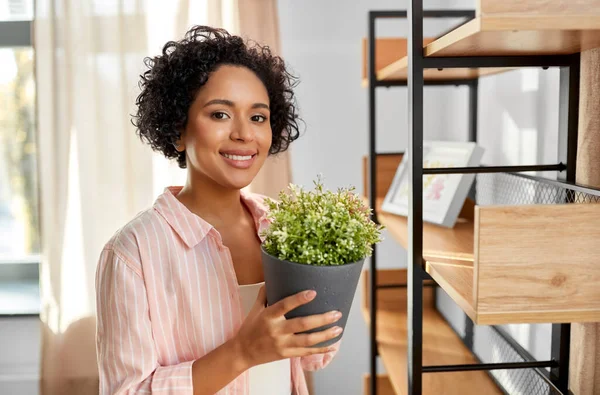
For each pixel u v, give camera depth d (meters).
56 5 2.30
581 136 1.07
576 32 0.84
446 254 1.29
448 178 1.79
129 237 1.00
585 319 0.87
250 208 1.18
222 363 0.88
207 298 1.02
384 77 1.88
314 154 2.64
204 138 1.01
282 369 1.13
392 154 2.34
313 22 2.57
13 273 2.73
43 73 2.34
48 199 2.39
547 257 0.87
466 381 1.60
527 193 1.48
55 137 2.35
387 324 2.20
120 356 0.95
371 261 2.12
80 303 2.42
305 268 0.78
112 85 2.36
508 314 0.87
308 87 2.60
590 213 0.86
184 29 2.33
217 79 1.01
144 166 2.39
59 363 2.43
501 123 1.84
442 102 2.58
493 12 0.82
